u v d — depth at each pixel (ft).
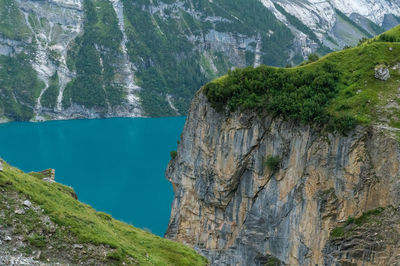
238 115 264.93
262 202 259.19
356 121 220.02
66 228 157.89
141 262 163.02
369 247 209.77
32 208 157.48
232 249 270.46
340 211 221.46
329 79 245.24
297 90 249.14
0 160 187.11
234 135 267.59
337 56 262.06
